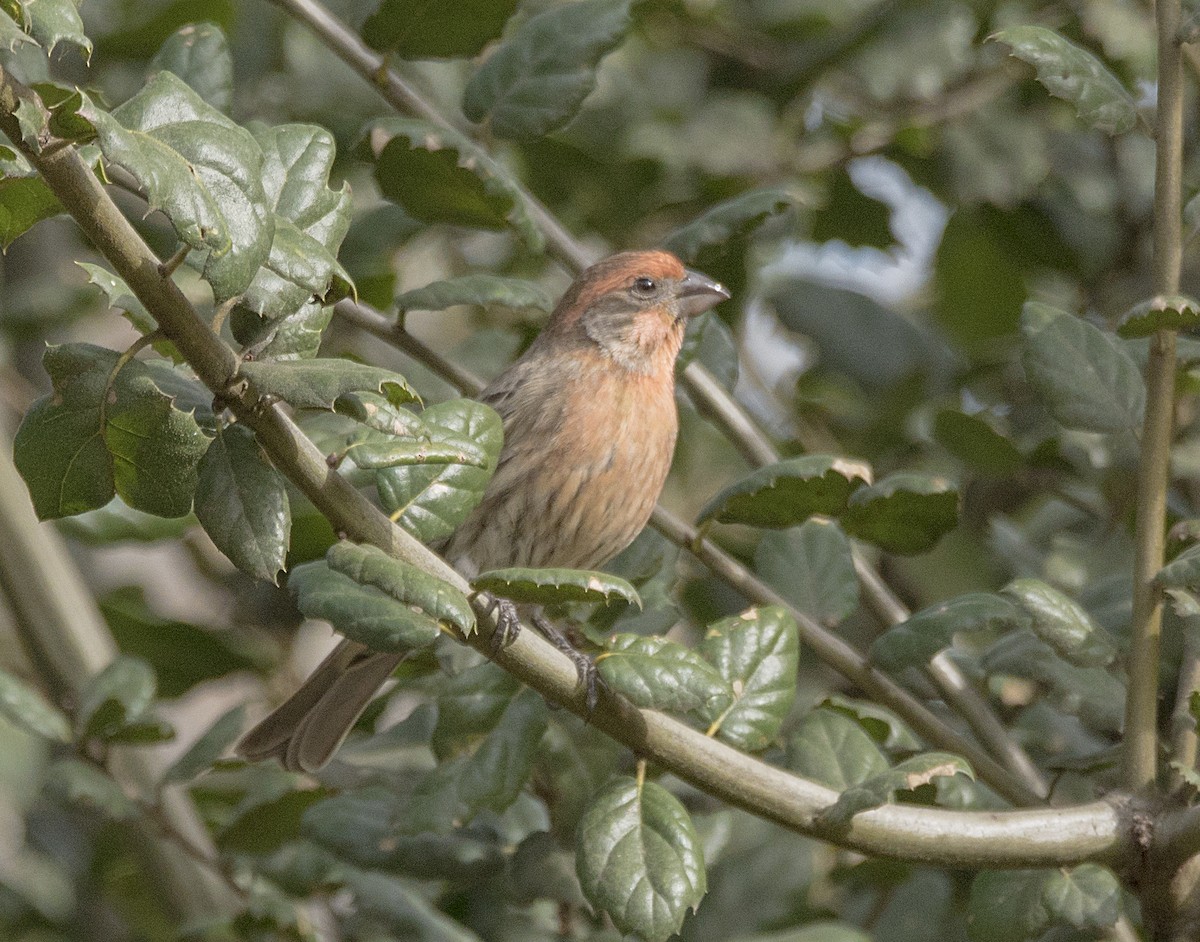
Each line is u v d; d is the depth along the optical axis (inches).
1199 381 345.1
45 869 398.6
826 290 437.1
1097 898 250.5
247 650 400.8
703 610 399.2
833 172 456.4
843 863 330.0
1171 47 258.4
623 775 242.5
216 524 204.5
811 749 273.0
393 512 233.6
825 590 321.7
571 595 209.9
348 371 191.8
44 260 440.8
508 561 362.3
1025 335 282.7
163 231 328.2
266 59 430.6
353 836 307.9
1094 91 256.4
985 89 437.1
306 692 333.7
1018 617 283.7
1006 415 429.1
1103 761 283.0
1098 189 448.5
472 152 309.1
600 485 357.1
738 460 460.8
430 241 454.6
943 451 421.4
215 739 312.5
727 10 458.9
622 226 456.1
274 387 190.7
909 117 437.7
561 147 447.5
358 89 432.5
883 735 291.9
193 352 193.8
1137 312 249.9
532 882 299.9
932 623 285.6
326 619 216.4
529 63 335.9
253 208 181.8
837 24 453.7
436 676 338.6
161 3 423.5
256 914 302.2
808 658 393.1
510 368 374.9
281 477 215.8
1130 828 248.2
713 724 251.0
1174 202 258.5
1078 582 358.6
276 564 203.8
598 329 365.7
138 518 359.6
